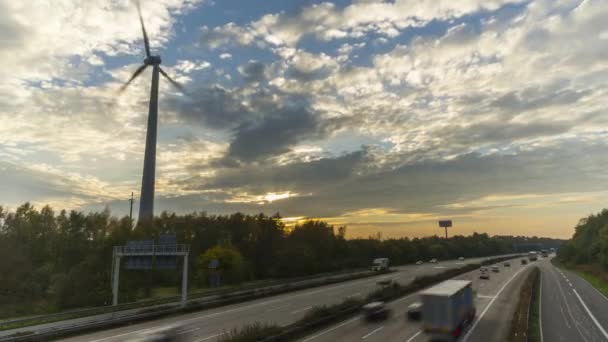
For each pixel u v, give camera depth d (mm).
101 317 38094
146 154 123500
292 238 127438
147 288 68750
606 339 28562
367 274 87625
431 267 121688
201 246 109750
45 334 28641
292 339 27031
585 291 61281
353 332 29125
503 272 97625
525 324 30516
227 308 44250
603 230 106250
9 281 67938
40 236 95250
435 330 25844
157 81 125875
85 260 80438
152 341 24109
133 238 87062
